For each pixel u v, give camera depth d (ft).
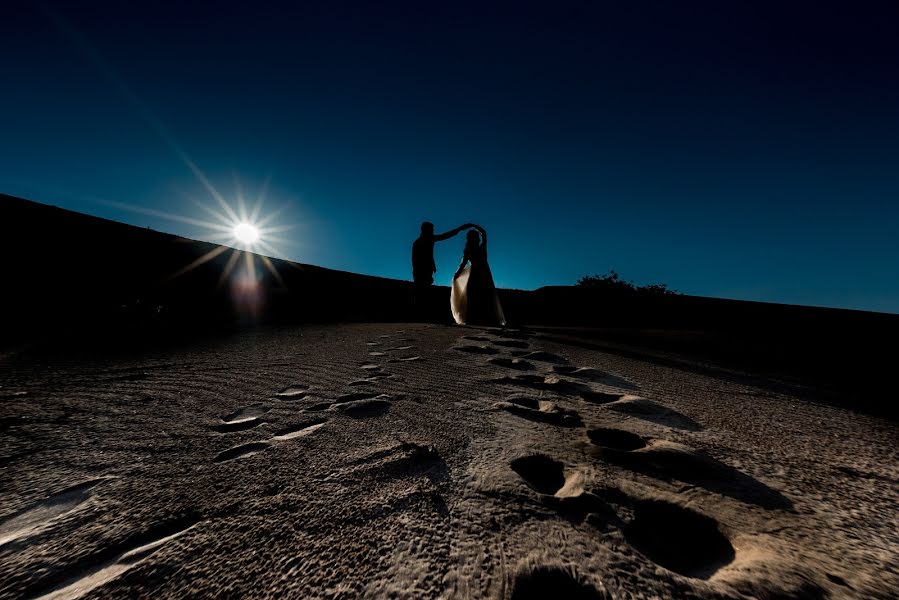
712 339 18.54
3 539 3.21
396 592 2.68
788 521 3.61
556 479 4.52
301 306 29.12
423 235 25.73
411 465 4.64
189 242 36.09
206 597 2.64
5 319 15.05
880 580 2.81
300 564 2.94
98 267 24.50
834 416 6.96
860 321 27.20
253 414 6.55
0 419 5.96
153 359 10.94
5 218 25.07
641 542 3.34
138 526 3.38
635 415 6.69
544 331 20.33
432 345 14.17
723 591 2.73
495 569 2.90
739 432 5.98
